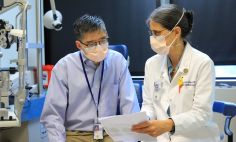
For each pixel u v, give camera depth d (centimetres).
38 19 257
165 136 174
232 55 319
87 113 185
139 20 343
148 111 180
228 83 310
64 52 364
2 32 174
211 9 320
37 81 251
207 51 324
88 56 180
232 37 317
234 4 313
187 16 167
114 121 139
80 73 187
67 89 187
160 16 162
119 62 194
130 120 140
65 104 184
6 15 257
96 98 185
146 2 339
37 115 236
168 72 176
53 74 189
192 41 325
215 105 198
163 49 166
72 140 185
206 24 322
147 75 187
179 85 167
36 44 242
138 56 347
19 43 172
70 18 359
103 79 187
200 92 159
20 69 172
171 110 169
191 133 166
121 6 346
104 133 184
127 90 189
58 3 359
